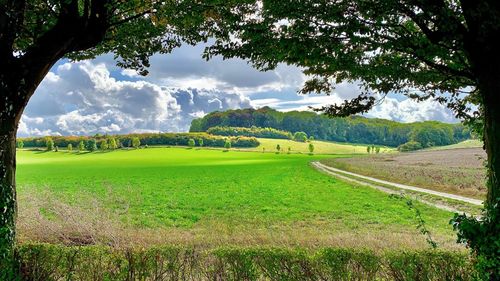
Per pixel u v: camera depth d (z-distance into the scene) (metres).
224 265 7.00
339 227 21.12
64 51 7.46
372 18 6.42
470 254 6.36
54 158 125.50
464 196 32.16
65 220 14.87
